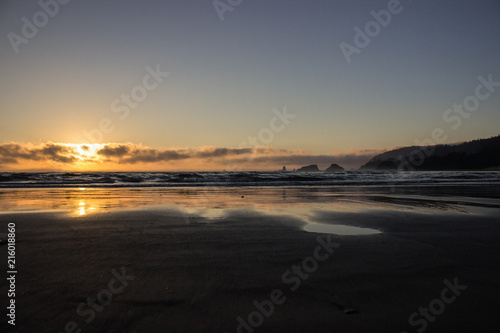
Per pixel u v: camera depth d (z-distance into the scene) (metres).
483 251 5.84
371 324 3.12
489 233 7.49
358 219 9.45
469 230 7.84
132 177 37.62
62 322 3.12
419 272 4.66
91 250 5.86
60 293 3.84
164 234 7.30
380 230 7.83
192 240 6.71
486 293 3.89
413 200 14.77
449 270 4.76
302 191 20.64
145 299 3.67
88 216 9.85
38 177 36.84
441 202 13.97
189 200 14.73
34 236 7.02
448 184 29.34
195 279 4.35
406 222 8.95
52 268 4.80
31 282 4.20
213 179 34.19
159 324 3.09
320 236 7.13
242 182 31.12
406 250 5.91
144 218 9.52
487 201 14.34
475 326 3.08
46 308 3.42
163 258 5.36
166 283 4.19
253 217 9.77
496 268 4.86
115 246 6.18
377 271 4.71
